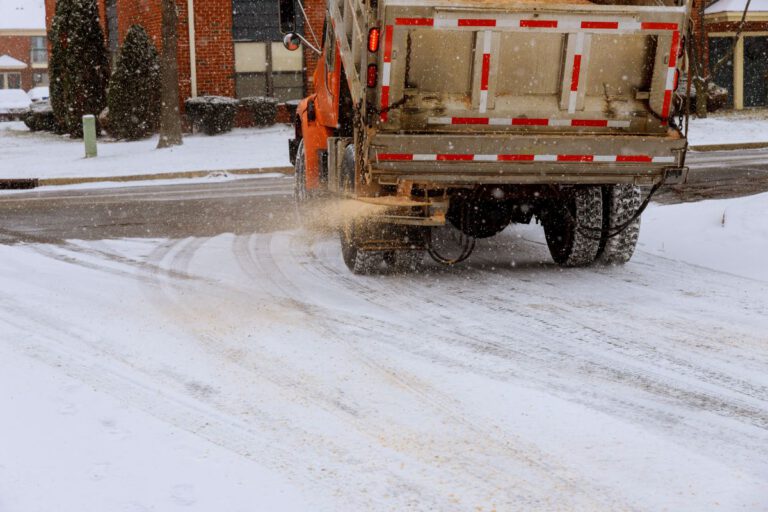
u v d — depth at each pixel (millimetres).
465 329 6609
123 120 26438
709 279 8172
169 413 4965
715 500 3922
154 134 27172
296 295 7703
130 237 10812
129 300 7547
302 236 10797
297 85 27953
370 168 7195
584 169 7441
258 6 27438
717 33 30125
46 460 4328
